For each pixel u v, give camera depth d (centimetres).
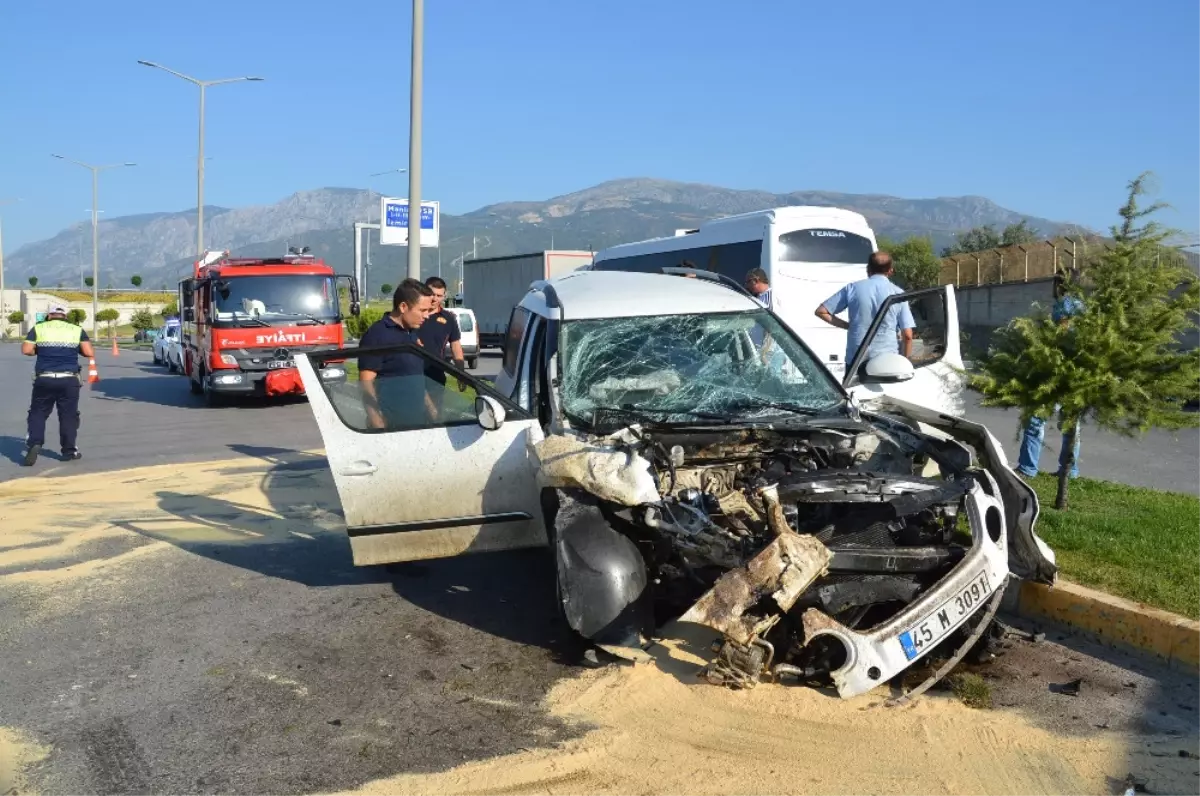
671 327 675
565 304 692
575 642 570
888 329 837
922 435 588
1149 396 691
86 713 492
